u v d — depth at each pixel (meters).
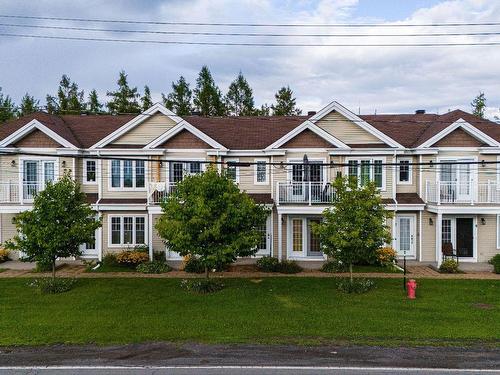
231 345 13.02
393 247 25.44
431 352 12.42
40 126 24.88
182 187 19.17
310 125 24.95
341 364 11.52
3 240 25.92
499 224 25.30
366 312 16.30
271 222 25.50
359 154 25.16
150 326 14.77
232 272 22.91
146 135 25.98
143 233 25.88
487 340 13.44
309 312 16.31
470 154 24.97
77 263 25.09
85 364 11.57
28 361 11.78
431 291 19.19
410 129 27.81
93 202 25.45
